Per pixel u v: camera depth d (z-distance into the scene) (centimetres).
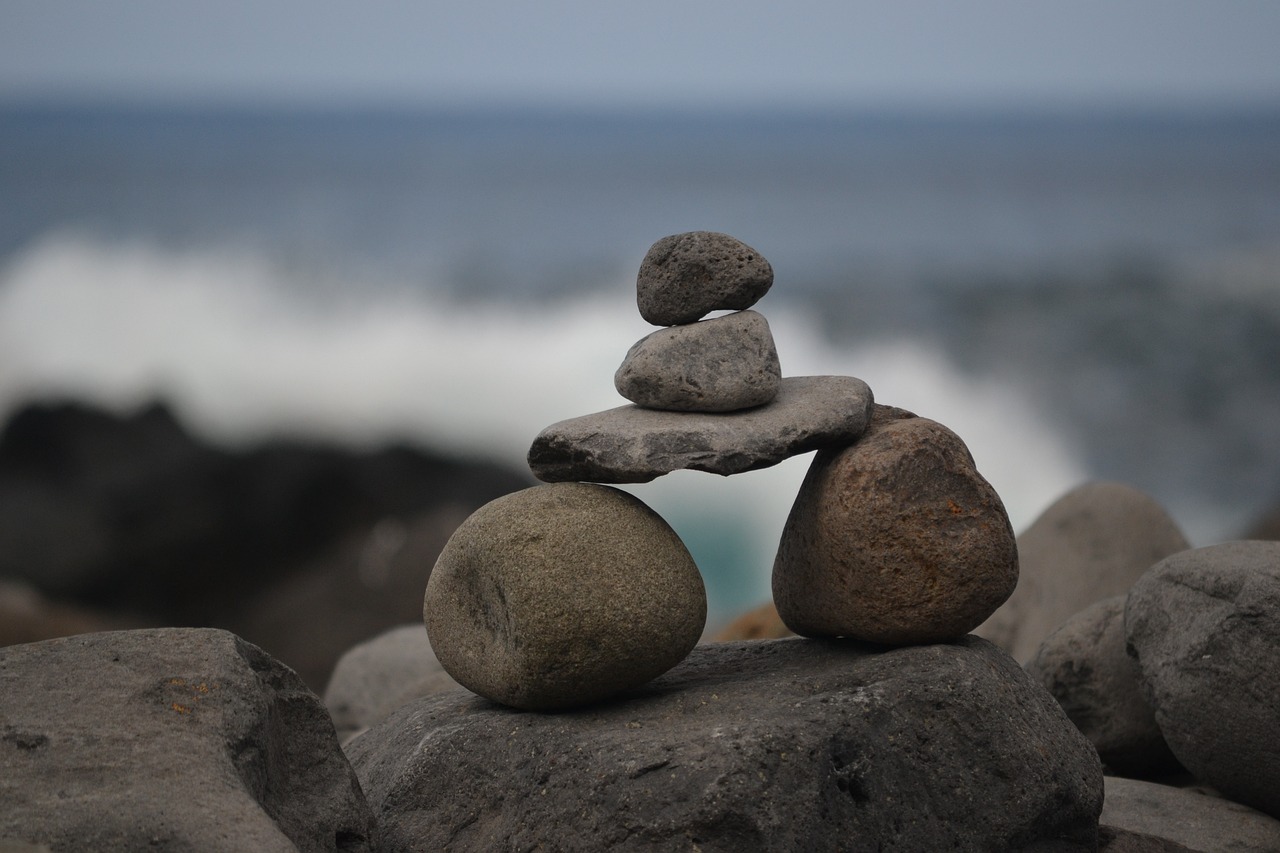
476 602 135
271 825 117
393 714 147
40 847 114
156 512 402
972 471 135
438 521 374
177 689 124
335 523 409
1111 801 146
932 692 130
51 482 407
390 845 132
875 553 133
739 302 137
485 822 131
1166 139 2814
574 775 127
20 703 122
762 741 125
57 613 309
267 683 129
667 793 124
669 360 135
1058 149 2283
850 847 125
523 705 133
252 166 1656
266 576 400
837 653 138
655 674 133
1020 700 133
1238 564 143
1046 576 179
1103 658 155
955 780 129
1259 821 142
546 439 136
